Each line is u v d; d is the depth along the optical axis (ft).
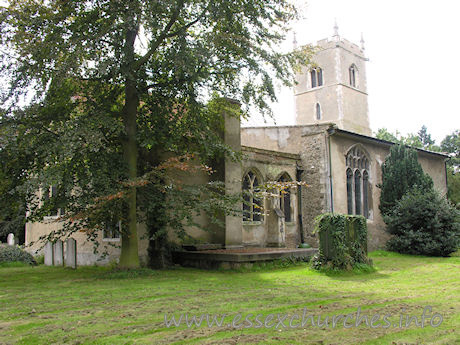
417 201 58.08
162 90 41.65
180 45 37.19
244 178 57.06
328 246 38.14
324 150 61.82
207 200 39.86
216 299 24.52
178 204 38.04
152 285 30.91
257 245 56.24
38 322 18.93
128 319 19.25
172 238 46.60
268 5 40.01
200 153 44.24
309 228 62.08
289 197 62.59
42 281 35.27
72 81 37.58
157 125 41.86
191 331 16.92
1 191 37.11
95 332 16.89
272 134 69.00
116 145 41.27
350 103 159.12
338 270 37.04
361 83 166.50
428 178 64.64
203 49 36.19
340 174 62.59
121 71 36.06
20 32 34.42
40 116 36.45
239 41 38.60
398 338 15.62
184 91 41.27
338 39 157.48
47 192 38.63
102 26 35.47
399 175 64.13
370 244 64.80
